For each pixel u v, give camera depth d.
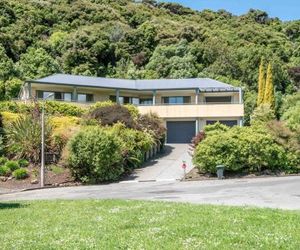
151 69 72.69
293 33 93.62
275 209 13.06
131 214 12.34
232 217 11.09
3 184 29.31
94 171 30.23
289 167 31.62
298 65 78.44
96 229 10.03
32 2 87.88
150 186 26.17
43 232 9.92
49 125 34.91
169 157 39.09
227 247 7.77
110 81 53.09
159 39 80.50
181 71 70.31
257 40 84.62
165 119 48.84
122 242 8.40
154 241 8.38
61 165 32.84
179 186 25.36
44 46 75.25
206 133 33.69
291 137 32.19
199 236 8.73
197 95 49.53
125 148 33.47
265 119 47.72
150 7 106.69
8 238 9.31
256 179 28.70
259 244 7.98
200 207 13.66
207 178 30.28
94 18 89.25
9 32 74.50
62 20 86.50
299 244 8.02
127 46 79.25
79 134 31.09
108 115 37.94
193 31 82.81
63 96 50.25
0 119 36.50
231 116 47.62
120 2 104.88
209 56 75.88
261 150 31.27
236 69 73.50
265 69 71.69
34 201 18.08
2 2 79.50
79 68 71.62
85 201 16.81
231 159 30.91
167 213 12.23
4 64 61.81
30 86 47.88
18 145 33.62
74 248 8.04
